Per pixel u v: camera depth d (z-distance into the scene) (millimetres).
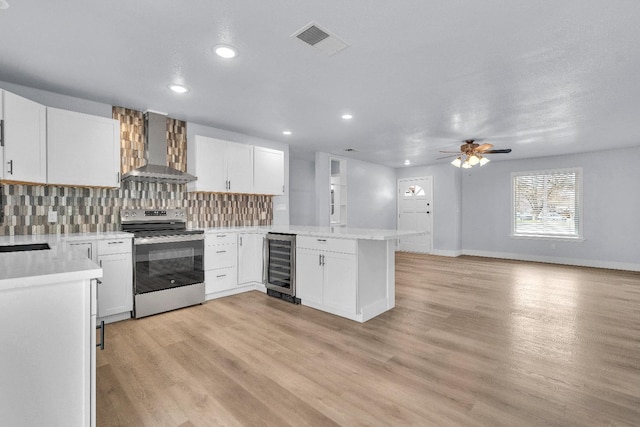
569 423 1612
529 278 4992
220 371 2127
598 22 1915
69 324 1167
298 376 2066
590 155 6062
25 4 1739
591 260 6055
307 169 7742
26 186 2939
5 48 2227
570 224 6293
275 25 1960
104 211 3416
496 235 7211
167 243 3326
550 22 1919
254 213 4848
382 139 5062
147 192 3732
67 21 1905
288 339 2645
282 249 3842
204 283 3646
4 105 2377
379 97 3184
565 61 2424
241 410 1715
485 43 2168
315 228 3951
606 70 2574
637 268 5621
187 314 3266
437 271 5547
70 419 1175
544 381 2012
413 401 1801
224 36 2084
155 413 1686
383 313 3311
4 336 1061
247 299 3801
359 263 3059
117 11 1812
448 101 3291
